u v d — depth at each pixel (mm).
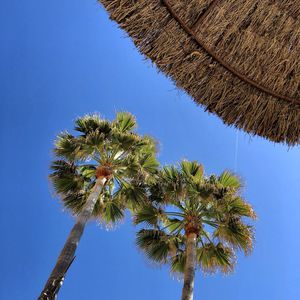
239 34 3152
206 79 3191
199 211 12031
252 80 3191
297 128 3275
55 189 12555
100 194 12492
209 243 11836
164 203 12094
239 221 11781
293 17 3184
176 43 3100
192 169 12656
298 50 3186
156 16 3049
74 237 9688
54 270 8695
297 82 3191
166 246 11953
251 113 3264
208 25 3104
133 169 12672
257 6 3162
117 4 3021
